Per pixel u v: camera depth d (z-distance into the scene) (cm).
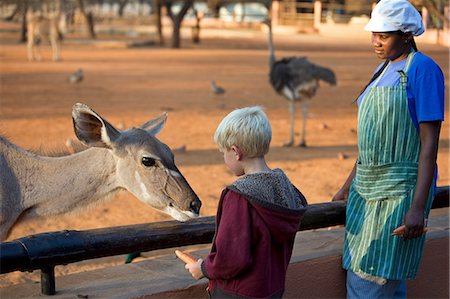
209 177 987
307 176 1019
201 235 388
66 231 355
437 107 365
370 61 3058
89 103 1717
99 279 391
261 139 319
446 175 1041
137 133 457
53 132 1307
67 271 622
